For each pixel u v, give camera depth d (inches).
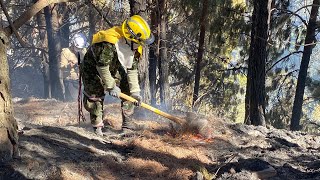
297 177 163.9
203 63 604.1
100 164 155.3
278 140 220.5
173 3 510.0
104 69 164.4
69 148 165.6
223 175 160.2
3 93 138.8
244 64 638.5
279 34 552.7
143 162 162.2
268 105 629.3
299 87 554.9
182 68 627.2
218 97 624.1
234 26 518.9
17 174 135.4
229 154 186.4
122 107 200.8
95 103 186.9
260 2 348.2
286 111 618.8
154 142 186.1
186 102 640.4
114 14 535.2
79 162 153.5
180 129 203.5
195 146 190.5
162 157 171.5
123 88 189.2
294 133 244.4
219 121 237.9
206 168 168.9
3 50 139.5
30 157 146.9
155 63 490.6
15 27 143.9
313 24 530.0
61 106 351.3
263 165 166.7
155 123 227.9
